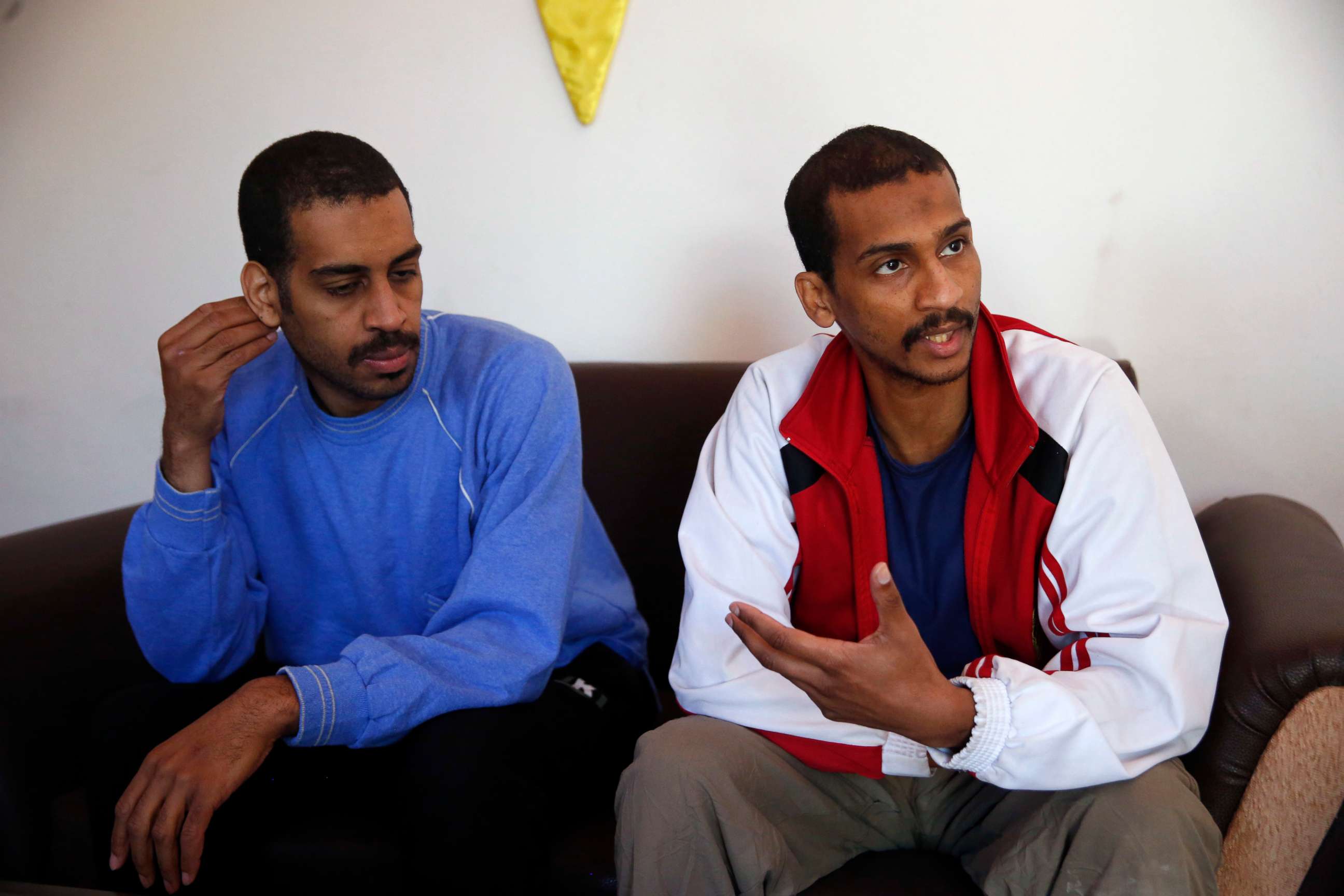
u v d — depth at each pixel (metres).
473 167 1.87
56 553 1.51
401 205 1.28
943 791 1.23
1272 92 1.58
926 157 1.17
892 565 1.29
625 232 1.83
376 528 1.40
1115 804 1.03
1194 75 1.60
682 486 1.65
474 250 1.90
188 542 1.33
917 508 1.28
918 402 1.23
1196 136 1.62
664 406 1.67
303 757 1.29
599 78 1.77
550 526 1.34
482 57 1.83
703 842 1.10
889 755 1.18
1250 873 1.13
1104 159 1.65
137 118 1.95
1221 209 1.63
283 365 1.44
